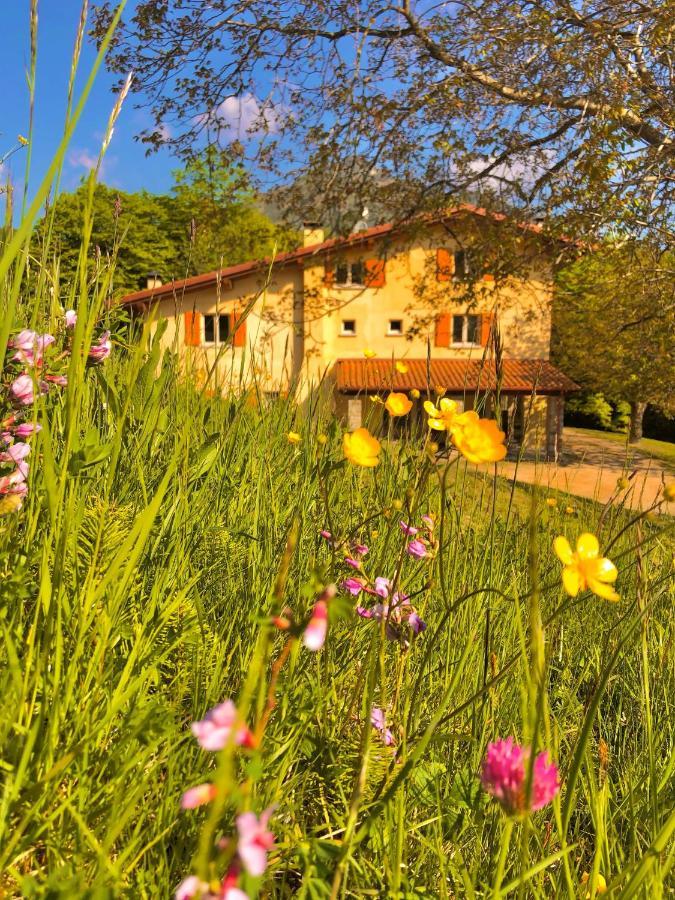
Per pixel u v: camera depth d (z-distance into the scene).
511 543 2.61
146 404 2.05
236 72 11.08
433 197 12.52
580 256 11.16
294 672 1.25
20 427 1.10
